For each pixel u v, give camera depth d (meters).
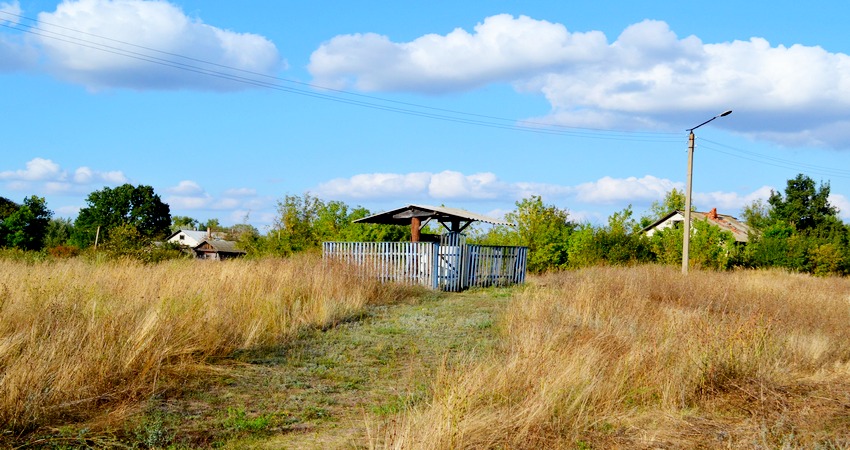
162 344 7.81
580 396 6.39
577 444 5.61
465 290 19.61
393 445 5.09
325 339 10.52
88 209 69.25
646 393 7.17
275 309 11.40
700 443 5.84
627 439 5.87
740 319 9.80
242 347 9.27
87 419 5.95
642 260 30.66
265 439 5.73
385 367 8.70
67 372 6.41
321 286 14.05
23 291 9.26
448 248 19.33
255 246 33.66
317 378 8.07
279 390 7.44
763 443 5.72
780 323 11.40
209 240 56.69
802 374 8.89
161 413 6.29
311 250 27.95
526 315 11.68
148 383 7.11
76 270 13.20
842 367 9.62
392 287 16.86
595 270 22.39
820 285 22.48
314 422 6.27
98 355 6.86
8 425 5.46
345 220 33.25
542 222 32.69
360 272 16.78
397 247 19.92
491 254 21.00
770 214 52.94
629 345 8.89
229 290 12.11
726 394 7.44
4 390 5.75
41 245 45.31
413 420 5.52
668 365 7.84
